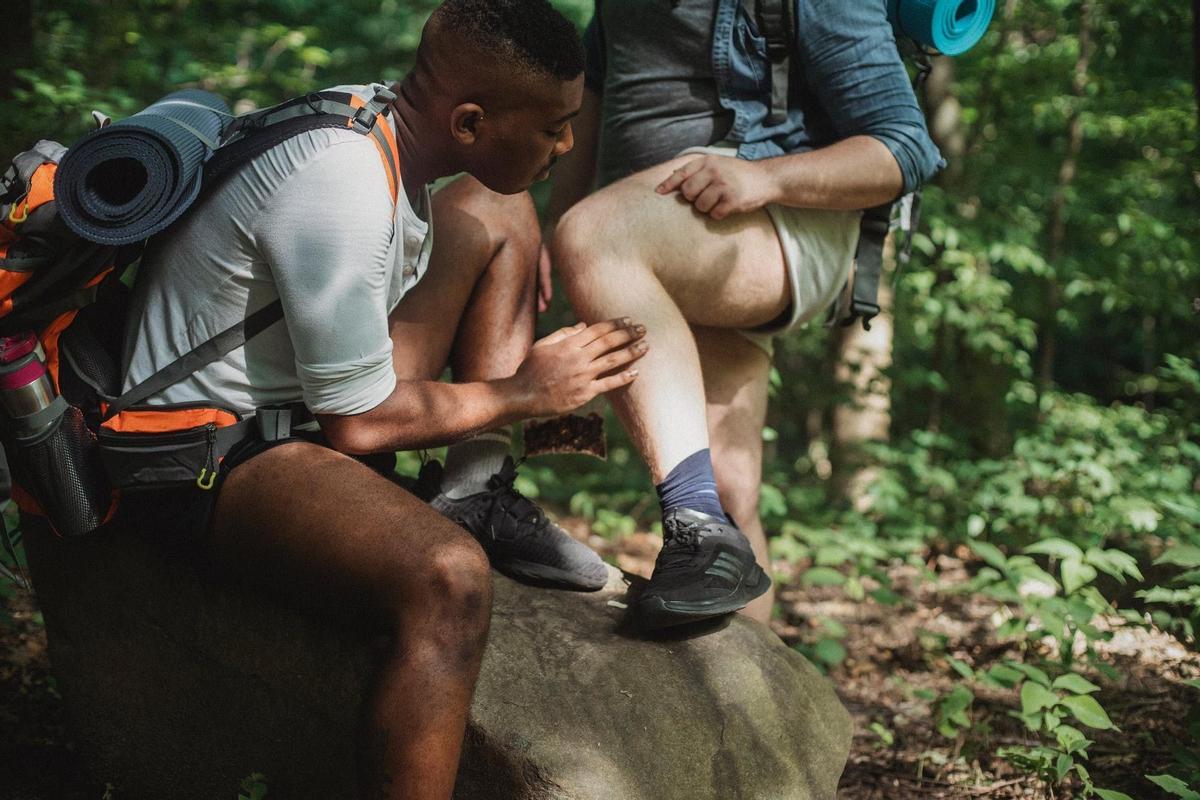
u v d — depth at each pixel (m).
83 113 5.35
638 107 2.61
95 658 2.40
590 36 2.85
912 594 4.83
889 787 2.87
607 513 5.35
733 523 2.34
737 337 2.77
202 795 2.32
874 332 6.95
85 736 2.47
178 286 1.98
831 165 2.39
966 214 6.83
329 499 1.90
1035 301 7.62
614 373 2.26
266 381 2.01
